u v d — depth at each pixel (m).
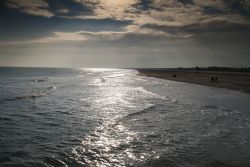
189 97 23.70
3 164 7.34
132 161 7.70
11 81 48.59
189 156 8.02
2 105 18.98
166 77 71.38
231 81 45.03
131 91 30.22
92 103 20.25
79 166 7.35
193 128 11.82
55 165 7.38
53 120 13.73
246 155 8.12
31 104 19.64
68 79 59.59
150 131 11.31
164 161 7.64
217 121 13.30
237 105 18.56
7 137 10.23
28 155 8.14
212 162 7.50
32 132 11.09
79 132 11.15
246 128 11.74
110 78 66.75
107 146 9.17
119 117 14.49
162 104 19.42
